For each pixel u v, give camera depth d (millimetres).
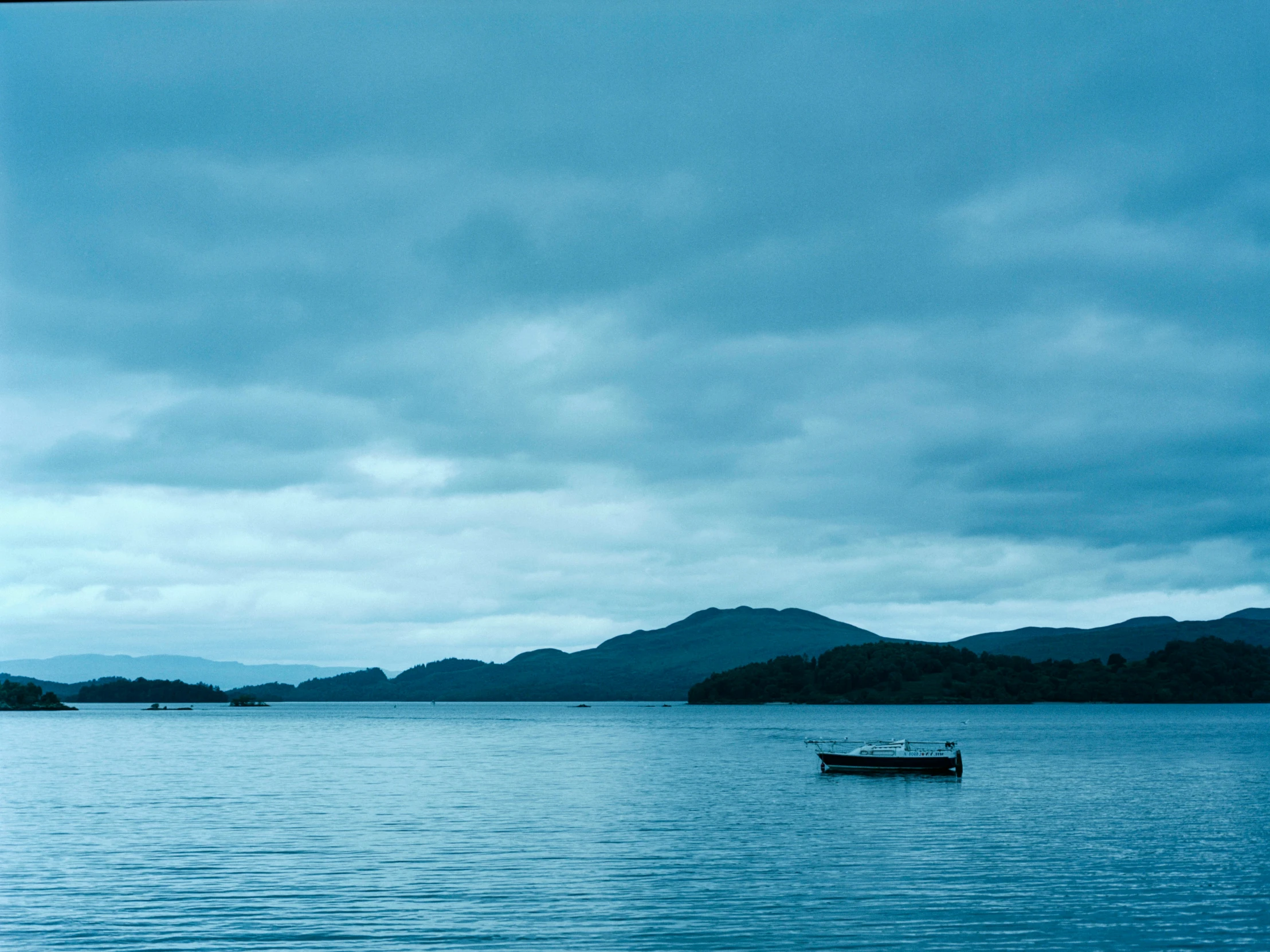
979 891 52719
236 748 184625
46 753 165875
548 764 143625
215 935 44344
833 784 108875
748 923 46500
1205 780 113188
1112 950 42781
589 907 49406
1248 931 45344
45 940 43625
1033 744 188750
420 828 73812
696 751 175750
